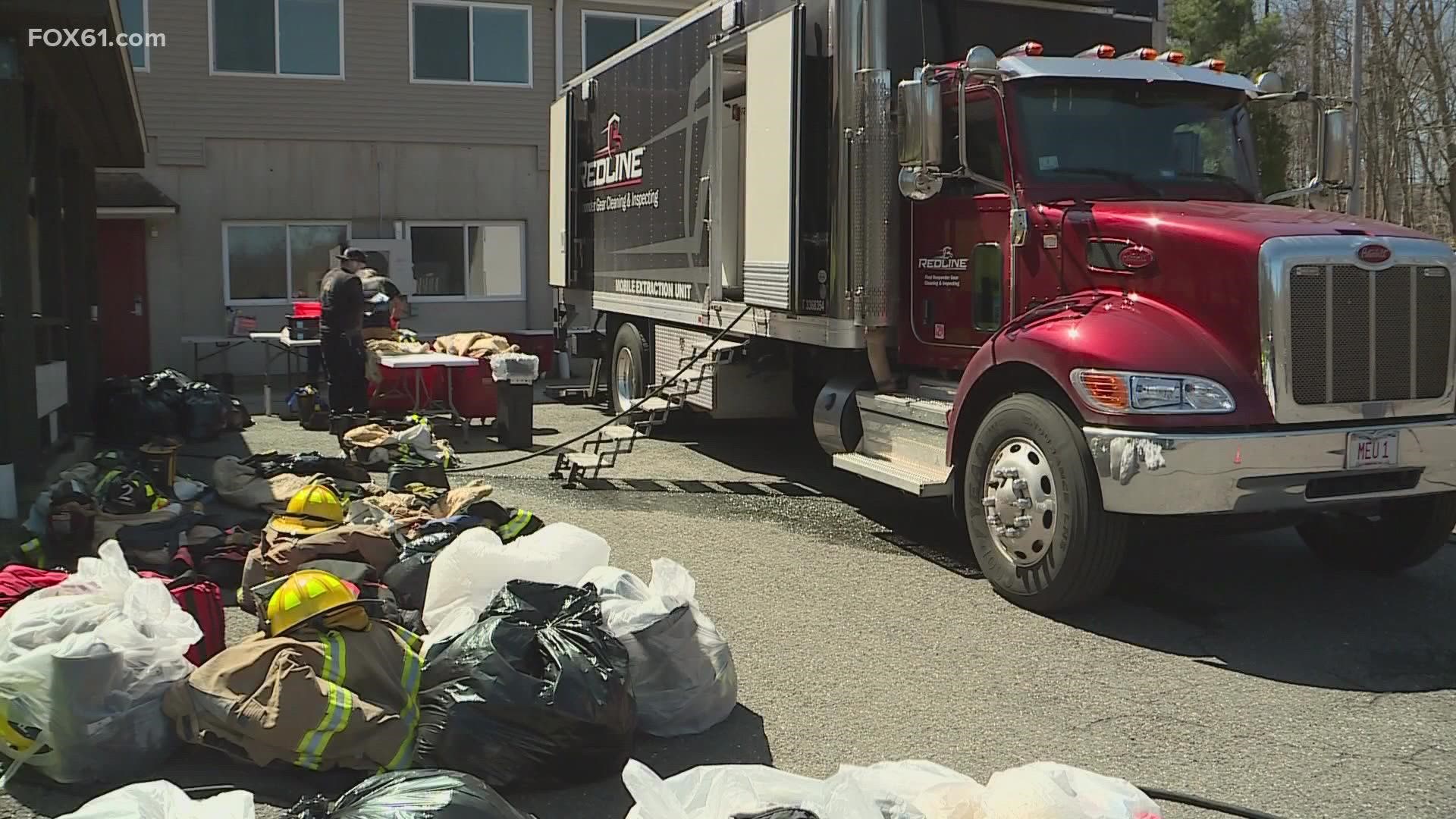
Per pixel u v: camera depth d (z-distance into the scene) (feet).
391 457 31.99
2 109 25.08
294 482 27.43
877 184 25.05
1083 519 19.07
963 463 22.33
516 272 65.05
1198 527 19.39
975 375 21.38
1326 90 110.01
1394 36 103.35
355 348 40.04
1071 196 22.57
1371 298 18.94
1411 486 19.54
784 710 15.85
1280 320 18.39
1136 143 23.76
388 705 13.47
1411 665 17.79
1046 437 19.61
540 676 13.56
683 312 34.04
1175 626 19.57
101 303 57.98
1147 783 13.73
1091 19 27.14
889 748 14.65
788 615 19.93
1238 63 97.81
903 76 25.29
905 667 17.49
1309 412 18.65
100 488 23.34
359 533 19.36
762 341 31.76
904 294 25.63
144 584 14.46
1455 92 106.11
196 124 58.85
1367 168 105.19
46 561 21.35
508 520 23.08
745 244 28.94
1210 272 19.16
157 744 13.52
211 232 59.47
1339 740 15.01
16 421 25.89
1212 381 18.61
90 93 31.50
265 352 57.72
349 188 61.57
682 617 15.20
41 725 13.16
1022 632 19.15
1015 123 22.89
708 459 35.40
